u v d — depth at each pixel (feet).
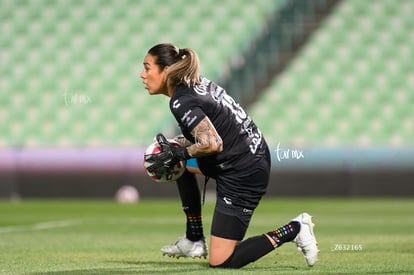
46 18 228.22
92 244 76.79
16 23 228.22
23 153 183.42
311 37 216.54
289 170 177.58
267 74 210.79
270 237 50.65
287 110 204.44
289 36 216.95
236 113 49.67
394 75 209.97
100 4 228.02
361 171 176.96
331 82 208.54
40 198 182.91
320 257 61.16
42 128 207.10
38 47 223.10
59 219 122.31
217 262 50.80
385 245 73.82
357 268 52.26
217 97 49.19
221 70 212.02
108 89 211.61
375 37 216.33
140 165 180.65
